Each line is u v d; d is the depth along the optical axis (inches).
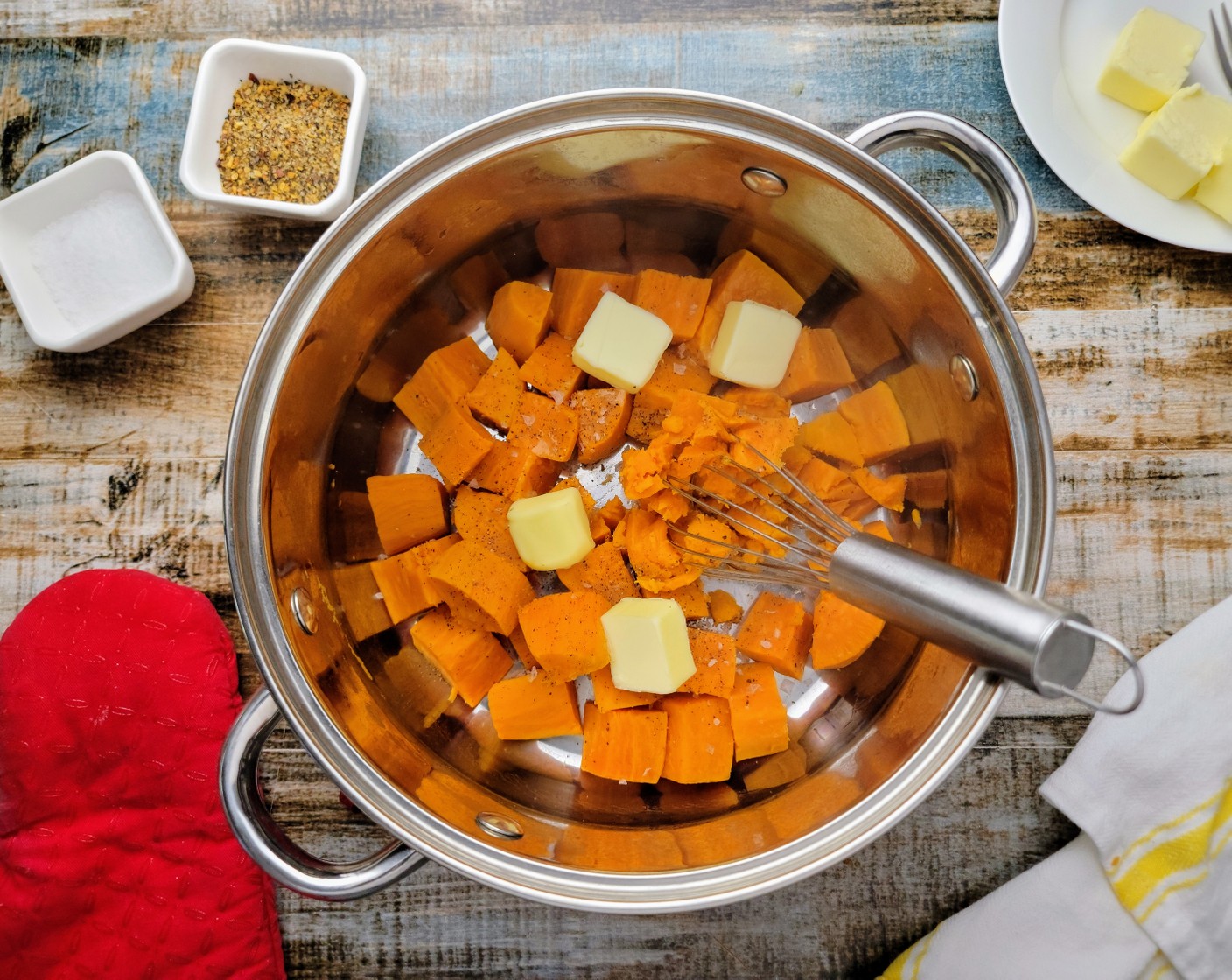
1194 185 17.8
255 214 18.7
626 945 18.6
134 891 18.4
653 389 18.5
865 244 16.6
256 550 15.6
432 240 16.9
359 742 16.1
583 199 17.6
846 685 18.5
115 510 18.9
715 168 16.5
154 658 18.5
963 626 12.9
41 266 18.7
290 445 16.4
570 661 17.4
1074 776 17.7
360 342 17.3
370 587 18.5
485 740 18.7
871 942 18.5
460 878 18.7
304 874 15.1
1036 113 18.1
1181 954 17.3
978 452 16.7
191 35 19.1
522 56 19.0
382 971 18.7
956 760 14.8
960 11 18.9
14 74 19.2
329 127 18.6
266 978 18.4
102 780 18.5
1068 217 18.7
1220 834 17.2
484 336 19.4
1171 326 18.7
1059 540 18.6
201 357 18.9
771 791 17.9
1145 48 17.7
